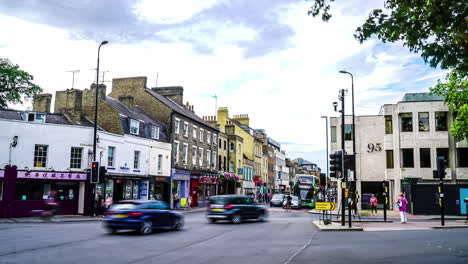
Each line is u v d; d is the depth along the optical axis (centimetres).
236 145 5872
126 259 968
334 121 4475
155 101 4125
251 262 923
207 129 4916
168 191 3922
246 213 2309
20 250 1098
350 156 4338
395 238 1459
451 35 814
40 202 2680
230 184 5744
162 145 3825
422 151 3847
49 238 1398
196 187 4550
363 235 1591
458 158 3756
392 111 4031
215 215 2242
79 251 1095
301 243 1319
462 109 2634
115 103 3666
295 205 4384
